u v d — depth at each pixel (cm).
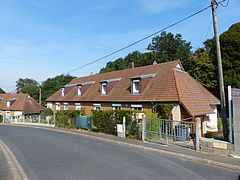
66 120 1997
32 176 600
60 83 5456
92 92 2486
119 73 2536
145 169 650
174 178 570
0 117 3459
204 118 1597
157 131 1141
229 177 579
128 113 1334
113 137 1291
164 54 4125
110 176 586
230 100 850
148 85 1848
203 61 2823
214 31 1055
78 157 811
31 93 5778
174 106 1505
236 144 763
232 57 2384
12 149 1003
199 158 750
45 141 1224
